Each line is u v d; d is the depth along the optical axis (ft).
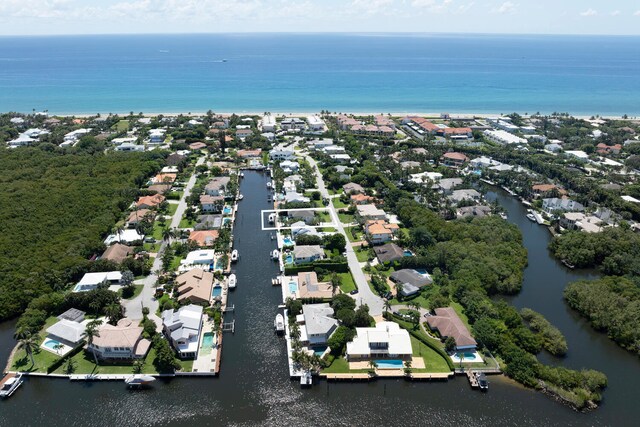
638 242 517.55
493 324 387.96
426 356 365.40
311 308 401.08
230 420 312.29
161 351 345.31
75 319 393.91
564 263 530.68
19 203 582.76
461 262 479.00
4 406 320.29
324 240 539.70
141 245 529.04
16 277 429.79
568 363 370.12
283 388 339.36
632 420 316.19
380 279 459.32
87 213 580.71
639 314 399.65
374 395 333.83
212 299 437.17
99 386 336.90
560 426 311.06
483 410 322.34
